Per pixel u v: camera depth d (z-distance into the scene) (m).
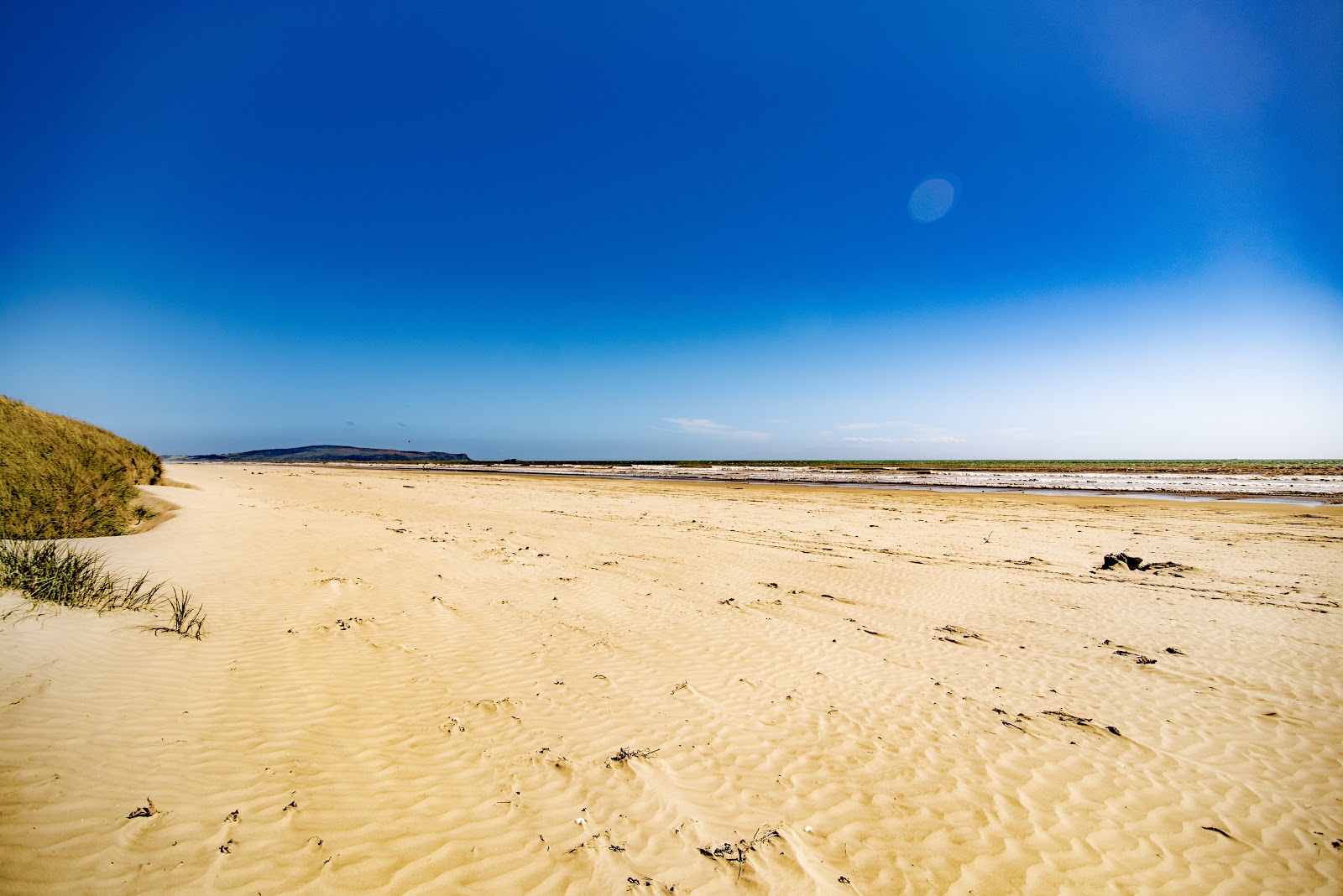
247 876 2.74
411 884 2.89
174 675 4.75
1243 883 3.33
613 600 8.92
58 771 3.17
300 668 5.40
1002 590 10.16
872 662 6.67
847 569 11.72
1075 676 6.32
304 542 11.73
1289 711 5.48
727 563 12.09
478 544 12.92
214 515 14.83
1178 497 27.20
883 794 4.05
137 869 2.65
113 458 15.29
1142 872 3.39
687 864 3.26
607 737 4.69
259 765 3.68
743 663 6.54
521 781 3.95
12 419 12.45
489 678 5.71
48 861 2.57
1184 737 4.98
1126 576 11.33
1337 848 3.62
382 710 4.79
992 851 3.51
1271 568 12.02
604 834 3.46
